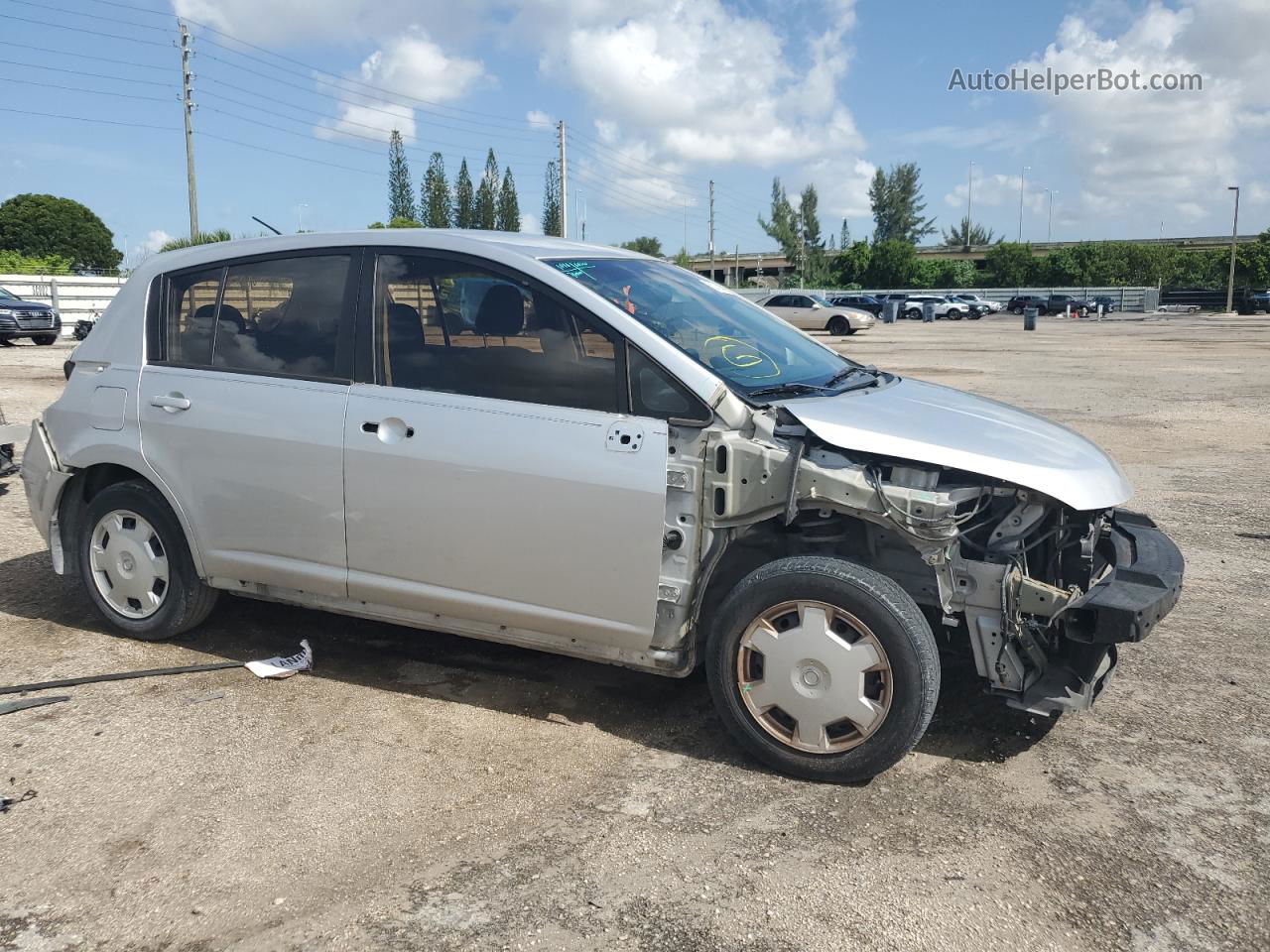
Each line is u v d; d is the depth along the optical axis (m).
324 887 2.93
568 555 3.75
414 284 4.07
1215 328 42.72
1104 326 47.22
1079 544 3.63
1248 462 9.86
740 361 3.94
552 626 3.88
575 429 3.70
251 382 4.30
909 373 20.06
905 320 59.84
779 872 3.02
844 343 32.84
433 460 3.89
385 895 2.89
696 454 3.62
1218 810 3.40
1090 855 3.13
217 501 4.39
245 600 5.43
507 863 3.06
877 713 3.45
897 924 2.78
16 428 7.26
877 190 118.81
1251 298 61.12
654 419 3.64
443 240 4.07
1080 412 13.62
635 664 3.85
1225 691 4.40
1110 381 18.22
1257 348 28.11
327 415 4.11
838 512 3.62
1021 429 3.86
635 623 3.72
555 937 2.71
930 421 3.73
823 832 3.25
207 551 4.48
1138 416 13.10
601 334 3.73
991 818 3.34
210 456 4.37
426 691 4.33
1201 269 86.06
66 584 5.65
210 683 4.36
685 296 4.34
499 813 3.35
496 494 3.80
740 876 3.00
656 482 3.58
